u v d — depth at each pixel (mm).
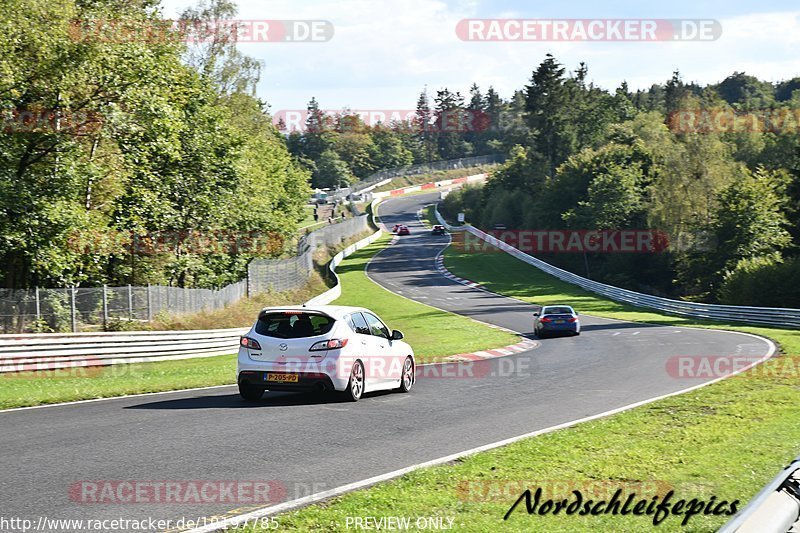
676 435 9289
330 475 7281
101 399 13359
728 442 8859
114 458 7918
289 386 12367
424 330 36344
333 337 12445
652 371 17609
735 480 7074
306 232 98688
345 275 74375
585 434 9344
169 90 32438
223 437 9156
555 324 32094
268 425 10062
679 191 71688
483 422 10555
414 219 129750
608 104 117312
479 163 189875
